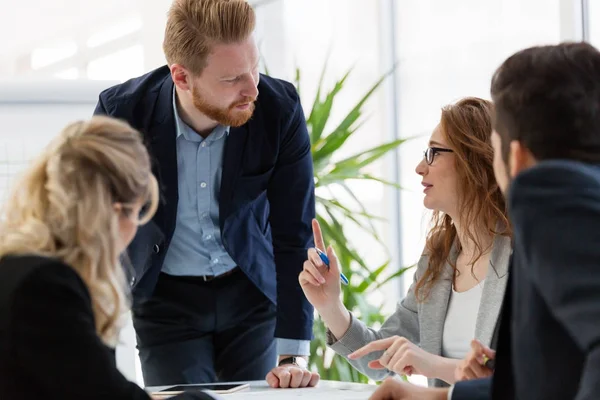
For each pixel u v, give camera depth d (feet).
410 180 18.39
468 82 16.58
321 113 14.34
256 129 9.00
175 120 8.91
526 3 15.02
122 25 20.33
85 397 4.58
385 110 18.69
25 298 4.56
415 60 18.07
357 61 18.98
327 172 14.58
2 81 11.20
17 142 11.18
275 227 9.24
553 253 3.81
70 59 21.38
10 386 4.55
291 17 19.39
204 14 8.34
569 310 3.71
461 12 16.69
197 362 9.23
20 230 4.88
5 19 21.75
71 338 4.58
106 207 4.94
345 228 19.01
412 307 8.91
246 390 7.81
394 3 18.65
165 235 8.87
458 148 8.15
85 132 5.10
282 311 9.03
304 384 8.09
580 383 3.76
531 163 4.42
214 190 9.02
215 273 9.17
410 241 18.44
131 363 11.24
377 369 8.79
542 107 4.35
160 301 9.20
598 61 4.44
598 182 3.95
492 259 7.97
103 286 4.96
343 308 8.68
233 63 8.32
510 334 4.66
